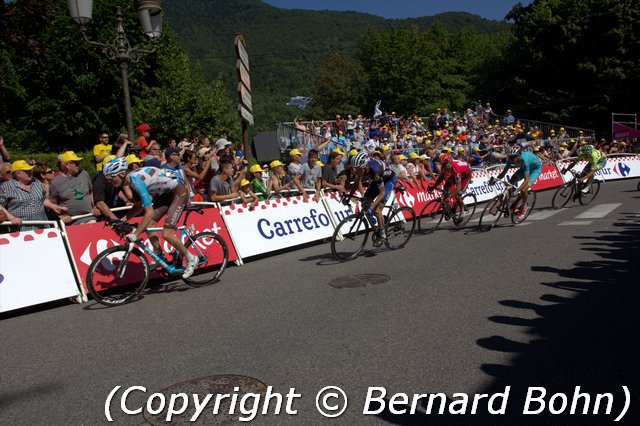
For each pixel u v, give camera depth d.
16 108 28.55
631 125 35.19
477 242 7.57
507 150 21.28
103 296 5.75
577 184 11.49
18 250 5.37
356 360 3.33
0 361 3.77
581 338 3.52
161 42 29.83
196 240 6.24
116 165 5.34
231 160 7.35
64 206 6.22
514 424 2.51
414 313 4.24
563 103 37.59
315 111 64.44
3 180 6.45
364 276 5.73
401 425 2.54
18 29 9.20
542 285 4.91
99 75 28.44
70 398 3.04
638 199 11.91
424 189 11.66
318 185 8.60
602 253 6.21
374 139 18.70
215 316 4.53
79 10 7.38
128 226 5.41
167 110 28.94
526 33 39.41
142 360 3.57
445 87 52.22
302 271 6.29
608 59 35.19
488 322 3.93
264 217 7.83
